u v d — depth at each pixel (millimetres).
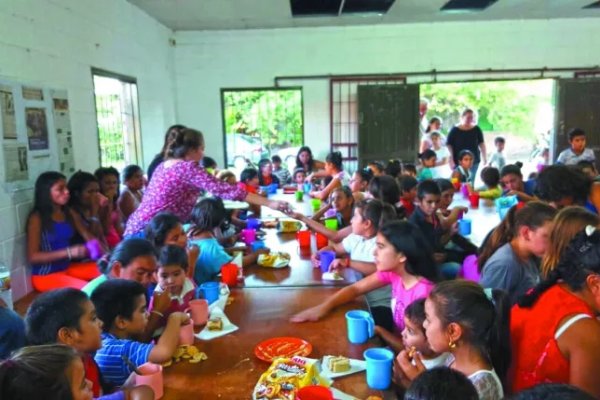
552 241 1516
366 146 7238
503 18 7008
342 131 7422
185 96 7289
